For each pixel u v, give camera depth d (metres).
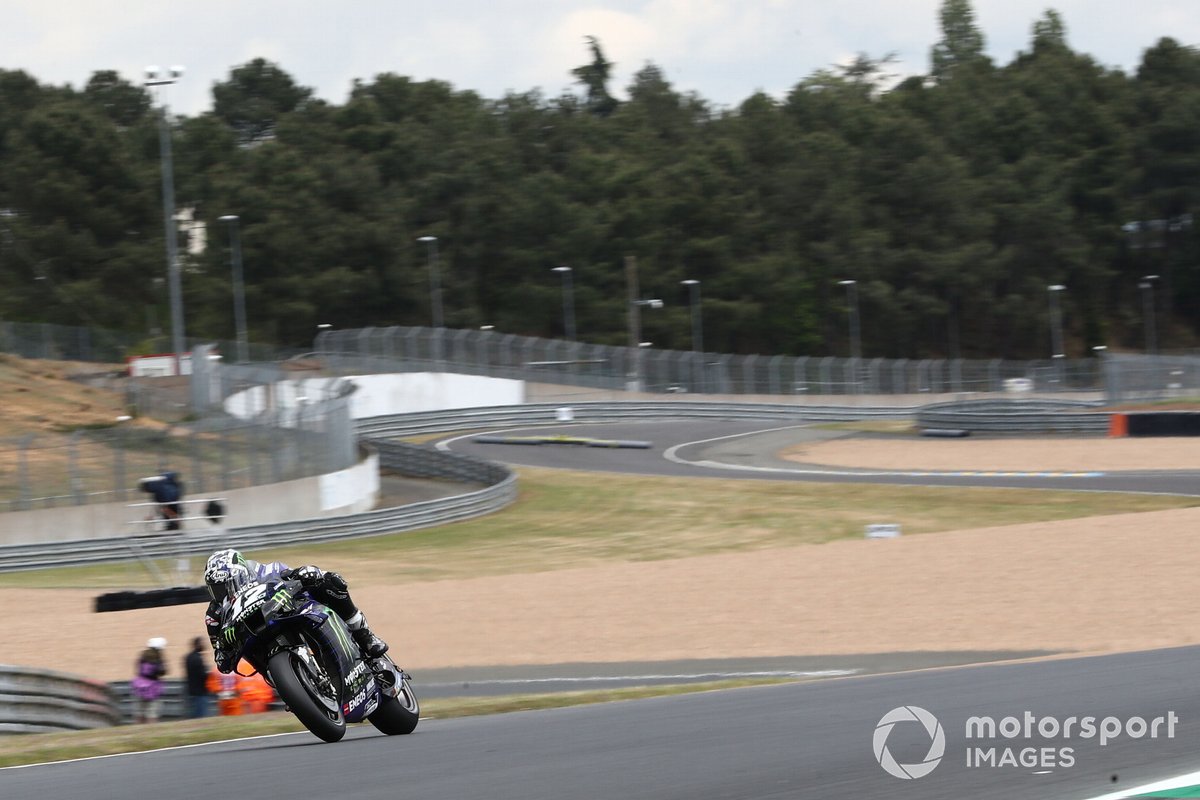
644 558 33.59
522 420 71.44
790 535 36.59
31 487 38.59
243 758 8.23
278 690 8.09
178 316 54.78
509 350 78.25
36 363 66.31
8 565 33.72
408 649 20.00
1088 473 45.03
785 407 76.44
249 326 105.38
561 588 24.80
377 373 72.69
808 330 122.12
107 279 104.56
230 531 35.72
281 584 8.32
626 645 19.33
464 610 22.97
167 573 32.94
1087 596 20.61
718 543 35.72
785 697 10.32
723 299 120.75
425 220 117.56
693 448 59.50
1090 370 97.00
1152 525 27.59
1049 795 6.03
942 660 16.59
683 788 6.38
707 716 9.20
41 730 14.36
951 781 6.38
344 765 7.55
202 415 56.62
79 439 38.25
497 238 115.94
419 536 38.28
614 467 52.69
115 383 63.28
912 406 84.50
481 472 48.41
